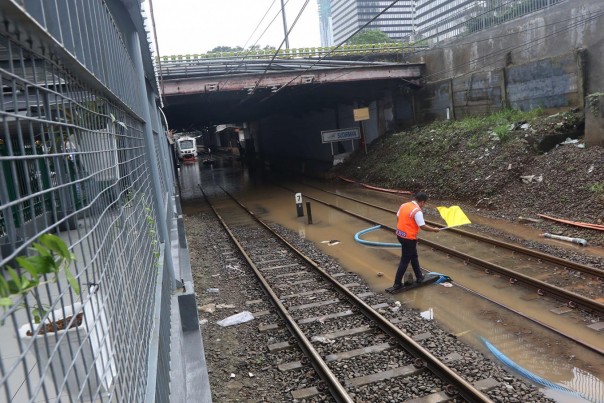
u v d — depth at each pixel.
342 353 6.31
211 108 30.70
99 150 2.31
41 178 1.36
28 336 1.75
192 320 5.98
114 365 1.90
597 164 13.23
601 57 15.51
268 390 5.61
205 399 4.38
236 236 15.29
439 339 6.56
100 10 3.00
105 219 2.20
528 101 18.47
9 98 1.53
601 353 5.90
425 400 5.08
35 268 1.16
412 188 20.17
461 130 20.00
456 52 22.39
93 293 1.75
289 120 41.19
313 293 8.89
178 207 17.19
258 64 24.19
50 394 2.56
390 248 12.19
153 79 9.56
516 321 7.09
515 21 19.05
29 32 1.36
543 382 5.39
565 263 9.18
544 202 13.73
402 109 26.58
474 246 11.49
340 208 18.75
